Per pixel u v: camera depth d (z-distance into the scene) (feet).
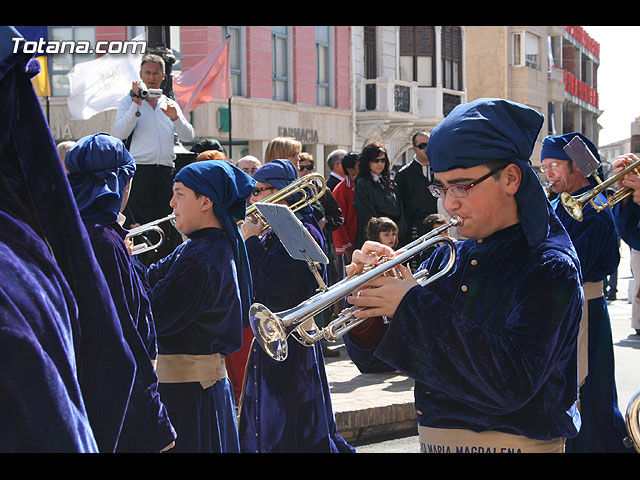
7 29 5.53
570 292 8.22
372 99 92.22
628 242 17.34
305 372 16.58
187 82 47.14
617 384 25.67
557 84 154.40
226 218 13.05
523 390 7.97
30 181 5.80
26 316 5.00
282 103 80.79
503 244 8.68
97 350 6.44
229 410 13.02
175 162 25.25
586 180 17.20
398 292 8.35
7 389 4.84
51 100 68.23
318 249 11.04
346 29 89.76
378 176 30.63
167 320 12.16
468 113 8.54
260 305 9.08
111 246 10.65
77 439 5.10
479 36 135.54
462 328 8.03
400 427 20.84
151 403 10.05
